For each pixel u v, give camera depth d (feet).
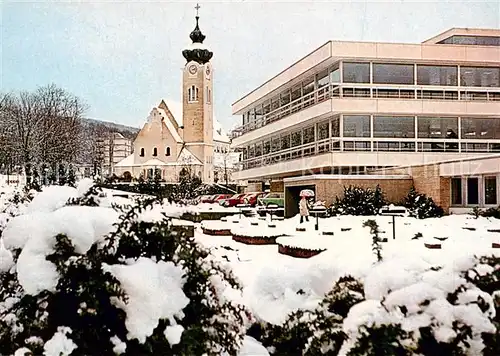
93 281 12.38
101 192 15.79
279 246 48.21
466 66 117.91
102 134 271.69
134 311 12.32
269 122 148.25
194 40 280.31
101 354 12.46
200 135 273.33
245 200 143.43
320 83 125.18
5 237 13.57
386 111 112.78
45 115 212.02
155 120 273.54
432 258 14.98
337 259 17.22
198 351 12.71
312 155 119.65
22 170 188.24
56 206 15.26
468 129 117.29
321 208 86.79
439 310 11.35
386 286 12.62
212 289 14.03
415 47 113.80
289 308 15.29
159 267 13.34
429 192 92.38
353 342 11.69
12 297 13.30
